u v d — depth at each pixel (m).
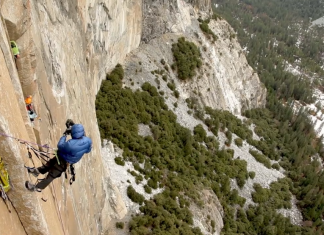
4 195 8.01
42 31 13.47
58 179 13.13
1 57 8.53
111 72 45.62
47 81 13.33
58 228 11.61
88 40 30.42
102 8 35.00
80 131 8.70
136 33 51.81
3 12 9.36
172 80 55.03
